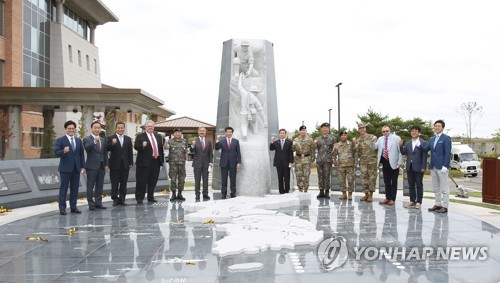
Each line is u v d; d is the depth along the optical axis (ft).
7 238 23.08
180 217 29.53
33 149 114.21
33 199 36.37
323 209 33.14
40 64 113.19
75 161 31.63
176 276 16.15
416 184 34.01
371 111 121.60
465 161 105.91
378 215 30.14
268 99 45.42
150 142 37.60
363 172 38.06
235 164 39.19
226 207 31.01
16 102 89.71
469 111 239.09
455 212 31.63
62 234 24.04
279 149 40.93
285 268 17.11
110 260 18.45
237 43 45.24
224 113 46.09
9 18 99.66
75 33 128.47
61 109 108.78
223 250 19.19
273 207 33.37
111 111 98.78
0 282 15.60
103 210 33.30
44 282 15.56
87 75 137.59
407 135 116.37
